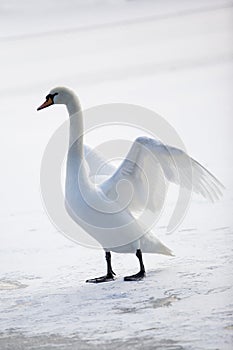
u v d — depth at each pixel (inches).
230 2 1952.5
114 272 400.5
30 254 452.1
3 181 682.8
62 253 449.4
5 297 370.9
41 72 1267.2
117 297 352.8
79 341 299.9
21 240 487.8
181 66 1235.9
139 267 406.0
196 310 323.9
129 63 1299.2
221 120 866.1
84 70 1262.3
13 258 446.0
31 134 881.5
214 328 300.8
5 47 1567.4
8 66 1342.3
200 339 290.0
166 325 308.7
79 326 317.4
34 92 1122.7
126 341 294.7
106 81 1159.0
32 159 761.6
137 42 1508.4
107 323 317.7
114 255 434.9
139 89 1087.0
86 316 329.7
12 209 582.2
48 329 317.4
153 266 401.7
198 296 343.0
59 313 337.7
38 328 319.9
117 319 321.7
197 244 435.5
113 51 1424.7
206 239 444.1
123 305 340.2
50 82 1184.2
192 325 306.2
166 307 331.6
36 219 544.4
